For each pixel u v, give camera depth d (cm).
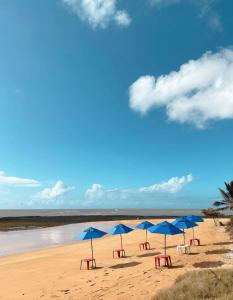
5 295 1504
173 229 1850
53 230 5484
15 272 2048
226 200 3525
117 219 8306
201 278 1197
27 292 1521
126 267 1894
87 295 1376
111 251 2698
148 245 2889
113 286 1470
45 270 2034
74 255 2620
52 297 1398
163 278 1514
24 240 4112
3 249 3369
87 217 9712
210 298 1041
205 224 4378
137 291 1352
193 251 2255
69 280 1681
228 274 1237
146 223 2517
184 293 1102
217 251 2181
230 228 3269
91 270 1902
